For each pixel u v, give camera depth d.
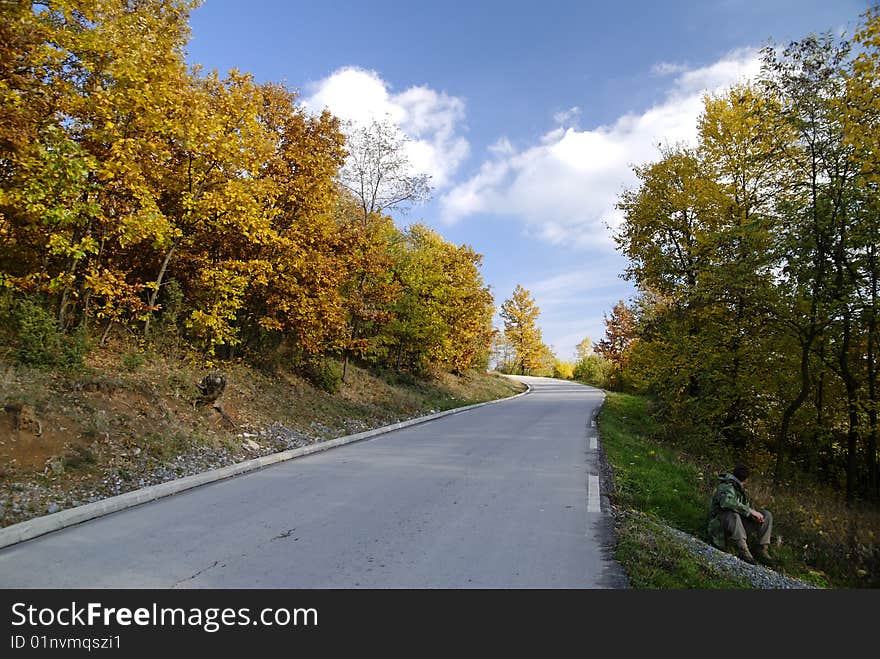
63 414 7.63
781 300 14.05
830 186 12.84
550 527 5.68
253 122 12.32
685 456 13.88
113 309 10.91
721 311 15.88
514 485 7.63
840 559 8.08
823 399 15.56
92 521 5.73
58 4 8.27
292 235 14.41
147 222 9.86
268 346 15.99
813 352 14.52
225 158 11.74
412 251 24.98
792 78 12.95
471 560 4.68
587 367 55.72
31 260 10.02
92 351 10.43
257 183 12.57
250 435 10.59
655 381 19.05
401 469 8.73
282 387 14.97
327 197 15.66
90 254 10.81
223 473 8.05
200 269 13.04
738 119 16.86
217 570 4.41
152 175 11.03
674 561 4.91
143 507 6.32
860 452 15.44
